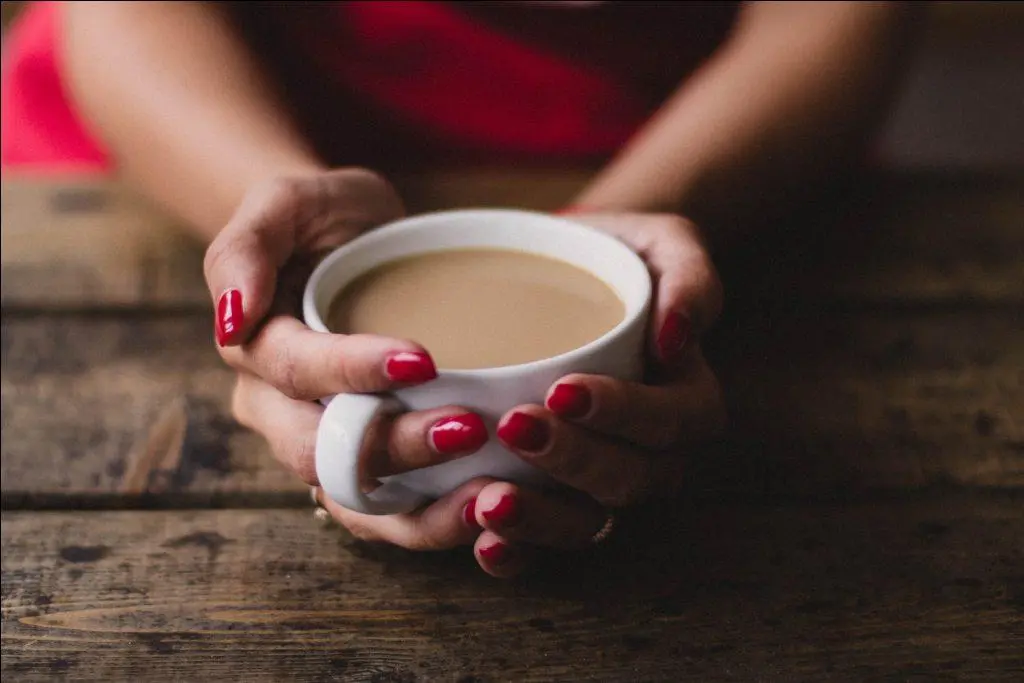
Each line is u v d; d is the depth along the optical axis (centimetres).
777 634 47
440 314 50
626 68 86
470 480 47
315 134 89
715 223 64
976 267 67
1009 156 153
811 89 67
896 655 46
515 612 48
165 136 66
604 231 54
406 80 87
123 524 52
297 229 53
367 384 44
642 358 49
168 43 70
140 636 48
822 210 72
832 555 50
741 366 60
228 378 60
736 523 51
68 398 59
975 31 198
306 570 50
